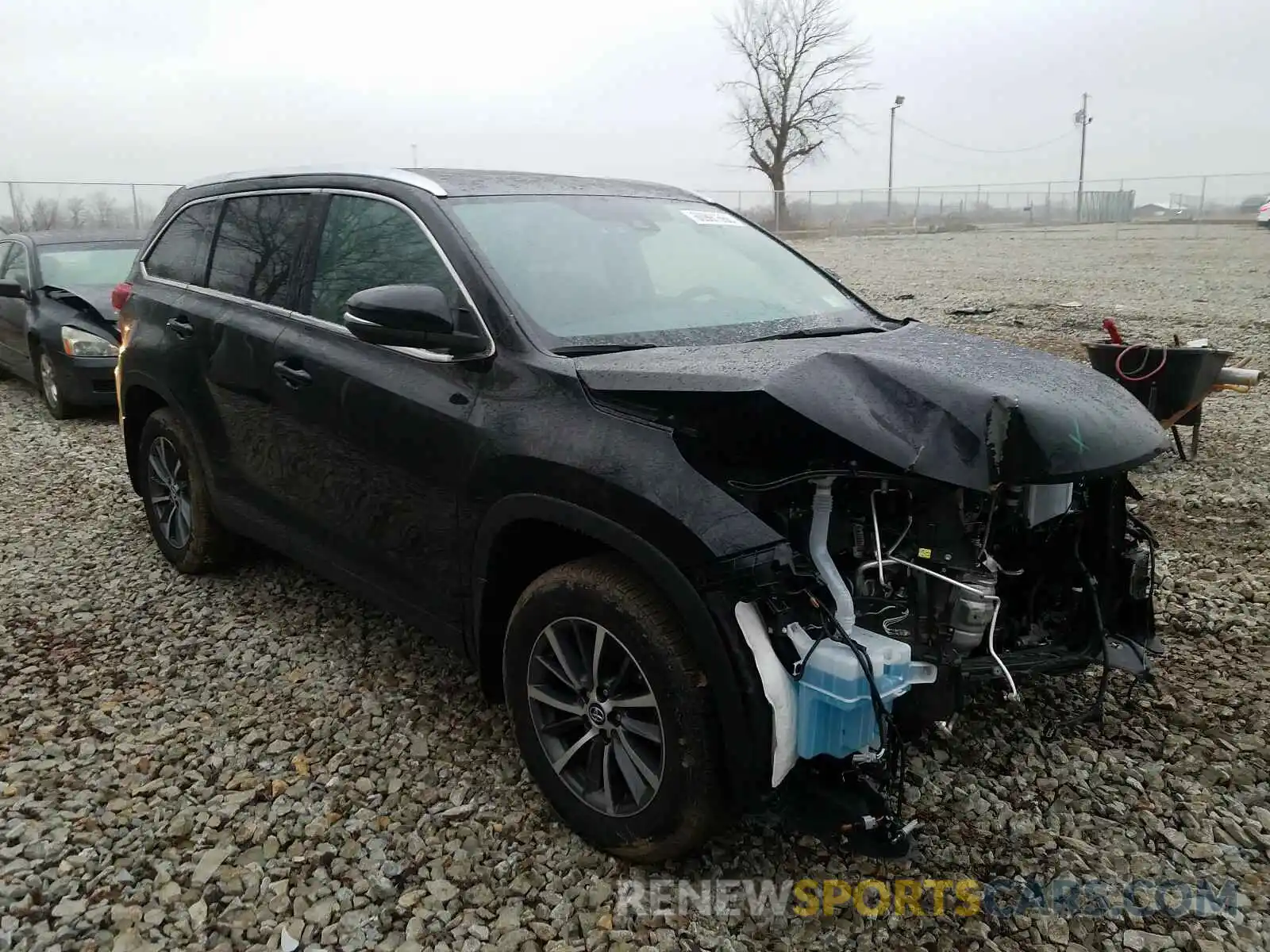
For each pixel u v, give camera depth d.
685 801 2.60
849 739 2.44
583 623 2.81
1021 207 45.66
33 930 2.60
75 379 8.53
